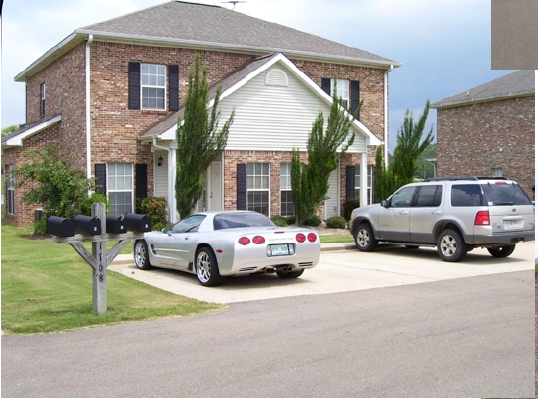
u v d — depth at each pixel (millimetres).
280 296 9062
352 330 6879
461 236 12805
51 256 13461
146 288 9672
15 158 21938
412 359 5777
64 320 7250
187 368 5512
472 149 30875
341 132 19672
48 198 17969
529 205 12875
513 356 5852
